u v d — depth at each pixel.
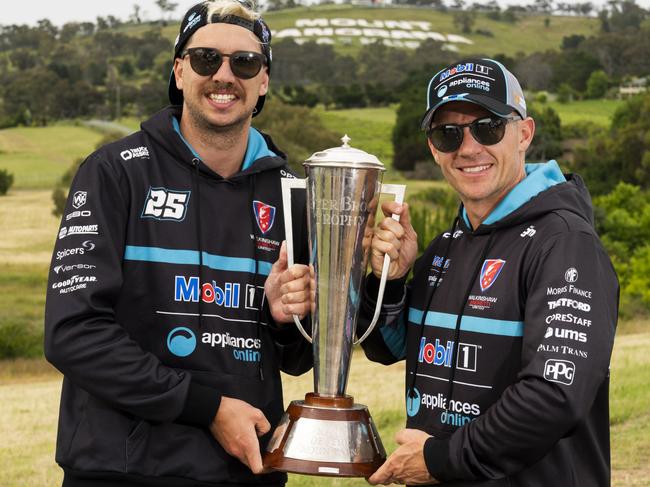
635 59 138.12
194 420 2.88
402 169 70.62
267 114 66.06
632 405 9.41
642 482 6.62
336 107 113.44
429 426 2.91
